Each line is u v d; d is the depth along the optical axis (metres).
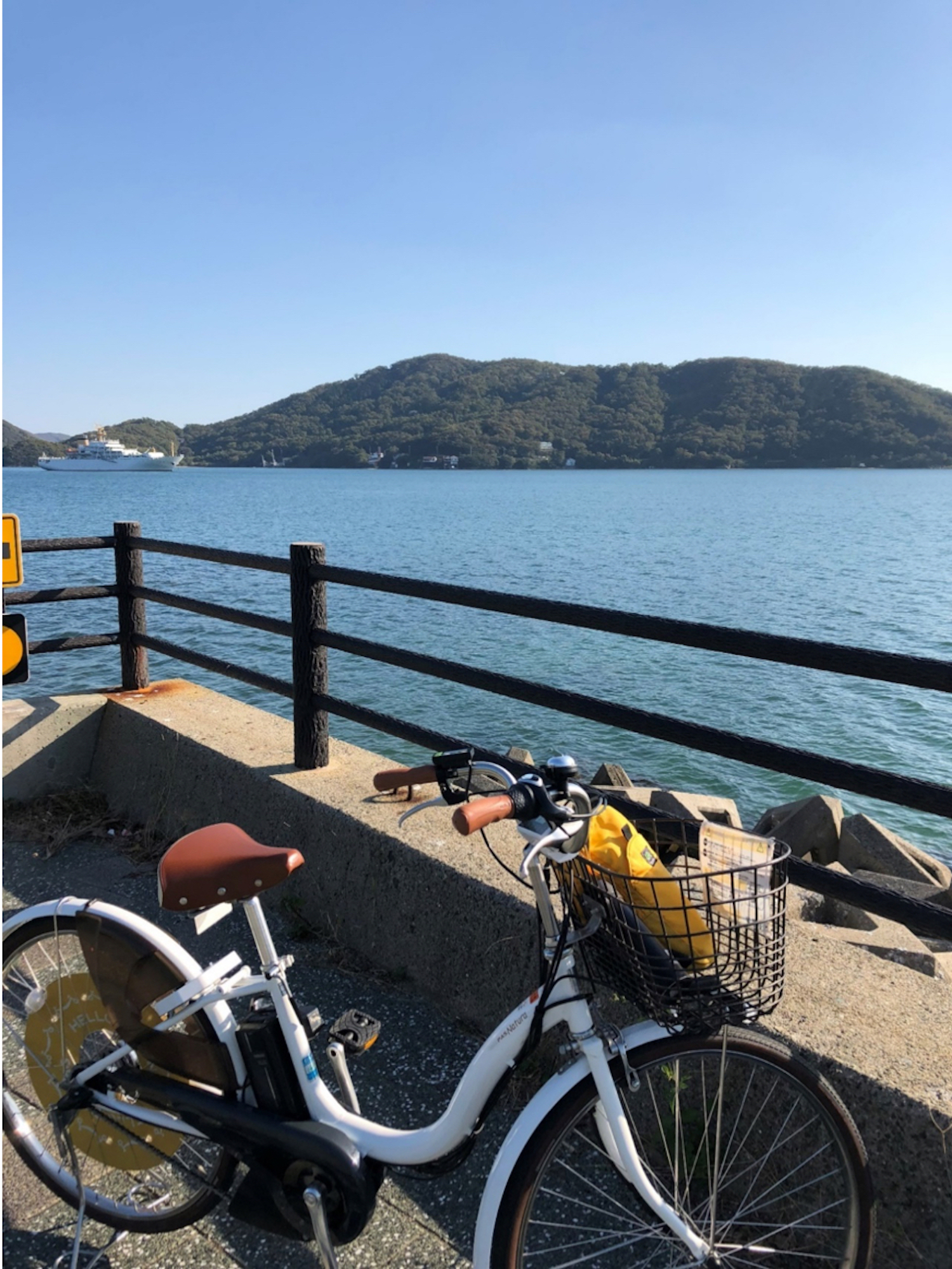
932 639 21.70
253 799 3.94
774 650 2.39
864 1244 1.76
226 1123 1.90
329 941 3.47
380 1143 1.85
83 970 2.14
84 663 16.92
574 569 34.69
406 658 3.49
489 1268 1.66
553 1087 1.69
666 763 12.42
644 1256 2.06
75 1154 2.09
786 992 2.26
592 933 1.61
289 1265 2.08
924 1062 1.97
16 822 4.61
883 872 7.45
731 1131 2.12
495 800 1.58
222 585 28.44
